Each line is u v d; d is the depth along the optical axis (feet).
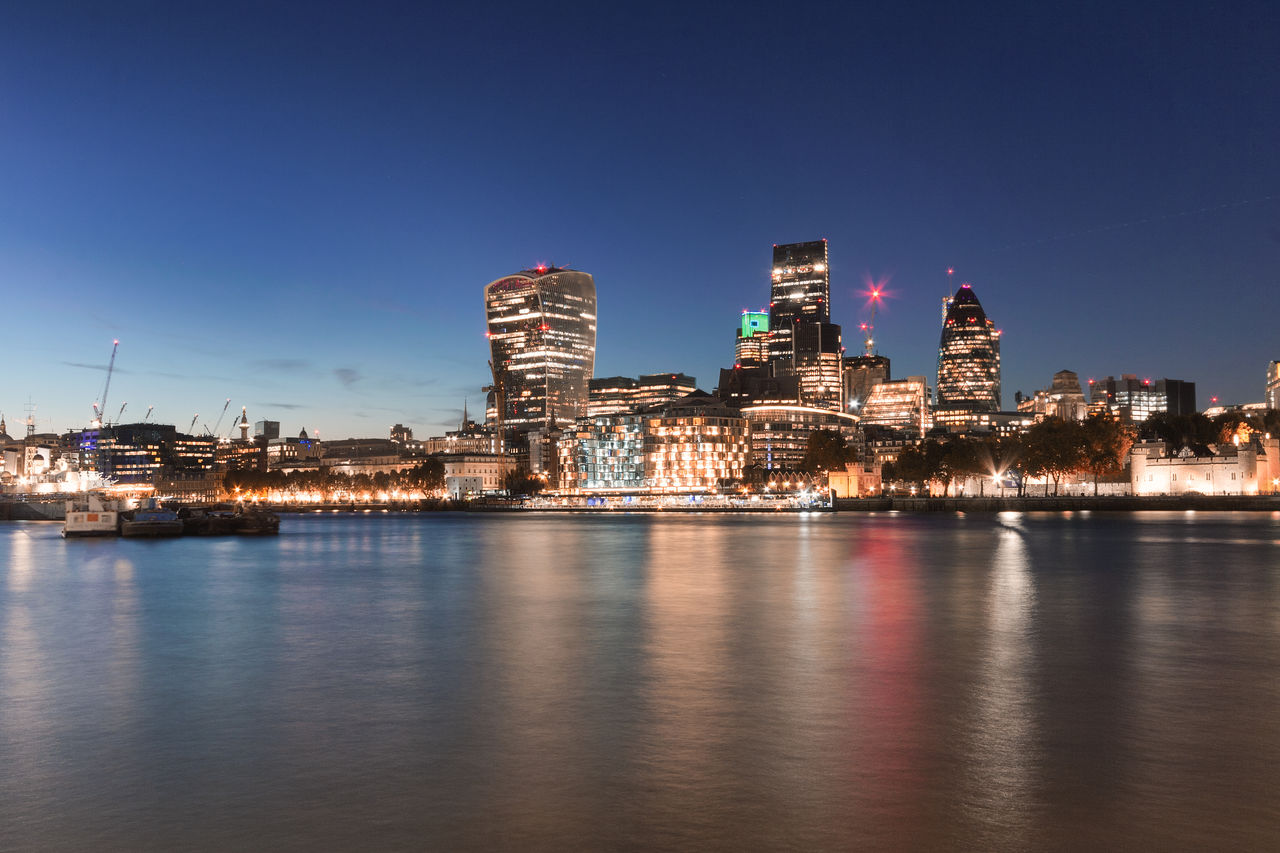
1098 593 181.57
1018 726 78.02
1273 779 63.31
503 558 310.45
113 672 107.45
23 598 193.98
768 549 340.80
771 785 62.75
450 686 96.89
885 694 90.89
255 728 80.18
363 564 289.12
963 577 217.15
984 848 51.75
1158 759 68.18
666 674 101.96
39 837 55.36
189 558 331.36
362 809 59.31
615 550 348.18
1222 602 166.09
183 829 56.39
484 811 58.54
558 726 79.46
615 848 52.34
